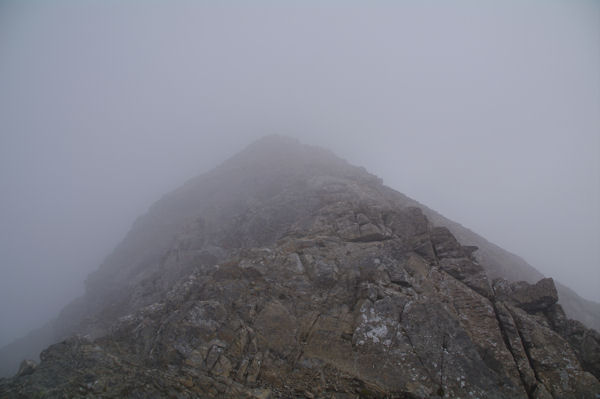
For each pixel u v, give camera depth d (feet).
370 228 56.03
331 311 39.88
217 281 46.39
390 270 45.16
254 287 44.24
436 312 36.50
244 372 32.24
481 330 35.83
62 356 31.86
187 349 34.01
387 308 37.81
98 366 30.42
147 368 31.81
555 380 30.91
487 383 30.48
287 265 48.37
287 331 37.17
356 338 35.19
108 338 38.24
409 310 37.17
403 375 31.45
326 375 32.09
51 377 27.81
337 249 52.01
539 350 33.73
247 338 36.14
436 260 48.26
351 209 65.98
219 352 34.01
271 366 33.27
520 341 34.60
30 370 30.07
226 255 81.76
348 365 32.83
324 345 35.17
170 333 35.68
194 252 89.04
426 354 32.99
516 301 41.91
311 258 49.29
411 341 34.19
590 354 34.01
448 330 34.76
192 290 46.65
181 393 28.30
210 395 28.84
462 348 33.17
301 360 33.76
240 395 29.30
